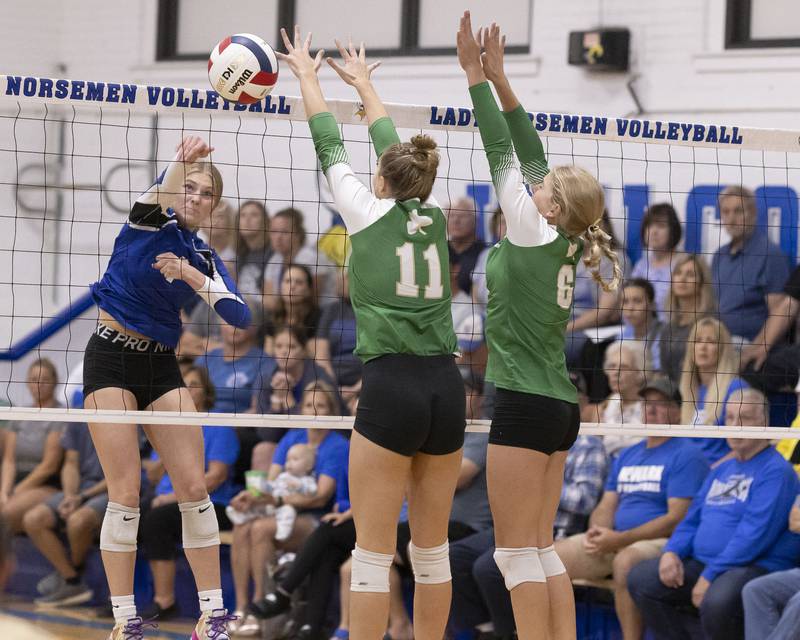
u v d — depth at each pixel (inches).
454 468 460.4
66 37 1338.6
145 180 1266.0
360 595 445.7
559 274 471.5
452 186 1043.9
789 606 633.0
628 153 1024.9
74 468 949.8
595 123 585.3
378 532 445.4
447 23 1204.5
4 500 945.5
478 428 547.5
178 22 1315.2
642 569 714.8
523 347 471.5
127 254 506.3
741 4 1057.5
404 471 446.0
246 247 1056.2
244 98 501.4
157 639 784.9
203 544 507.8
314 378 894.4
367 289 446.0
